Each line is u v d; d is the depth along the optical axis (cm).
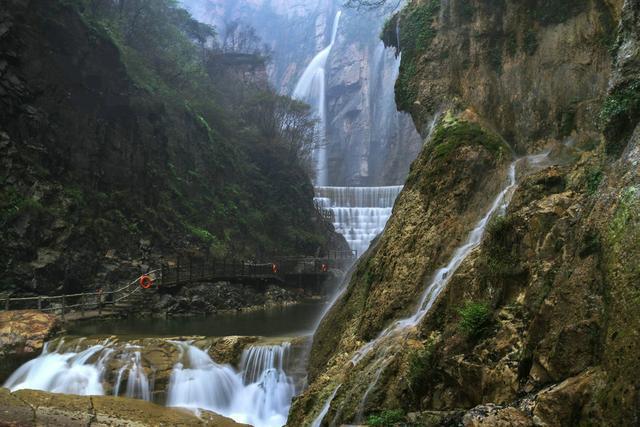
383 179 7475
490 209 823
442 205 880
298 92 9688
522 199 650
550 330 449
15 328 1429
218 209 3372
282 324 1970
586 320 412
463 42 1238
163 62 3825
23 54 2145
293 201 4400
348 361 798
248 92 5391
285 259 3631
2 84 2053
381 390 630
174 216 2883
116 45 2644
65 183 2275
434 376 574
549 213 550
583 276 440
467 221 834
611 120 529
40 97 2209
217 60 5378
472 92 1170
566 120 977
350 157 8331
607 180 484
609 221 434
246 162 4197
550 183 636
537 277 512
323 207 4981
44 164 2195
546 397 394
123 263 2345
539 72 1066
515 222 581
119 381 1198
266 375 1230
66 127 2319
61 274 2039
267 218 3975
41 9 2244
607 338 374
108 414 951
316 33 10388
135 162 2700
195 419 1006
